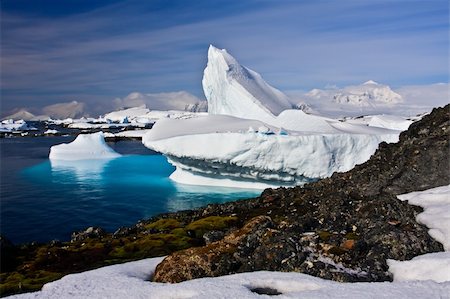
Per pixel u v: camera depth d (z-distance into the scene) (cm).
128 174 6700
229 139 5075
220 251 1723
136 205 4616
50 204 4703
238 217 2900
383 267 1525
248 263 1633
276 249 1625
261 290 1400
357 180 2659
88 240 2931
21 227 3834
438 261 1466
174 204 4647
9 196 5128
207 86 9894
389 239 1642
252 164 5128
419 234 1705
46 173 6869
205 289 1383
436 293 1238
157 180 6119
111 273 1697
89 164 7875
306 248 1631
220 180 5653
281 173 5216
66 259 2467
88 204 4675
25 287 1980
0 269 2428
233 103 8744
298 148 4978
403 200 2100
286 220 2227
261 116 8125
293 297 1266
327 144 5034
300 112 6875
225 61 9181
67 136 16750
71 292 1471
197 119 6738
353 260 1588
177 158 5584
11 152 10175
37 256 2598
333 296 1256
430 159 2381
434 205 1969
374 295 1245
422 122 2744
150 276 1712
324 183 3086
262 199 3303
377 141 5281
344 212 2161
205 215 3164
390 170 2522
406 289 1275
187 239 2503
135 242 2567
